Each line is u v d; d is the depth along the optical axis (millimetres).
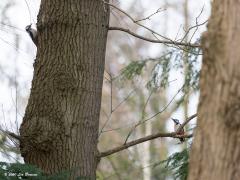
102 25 10609
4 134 10531
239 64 6016
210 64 6219
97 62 10516
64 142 10102
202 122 6230
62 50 10391
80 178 9938
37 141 10102
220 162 6035
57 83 10273
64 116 10164
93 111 10414
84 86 10328
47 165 10070
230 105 5988
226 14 6203
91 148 10359
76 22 10398
